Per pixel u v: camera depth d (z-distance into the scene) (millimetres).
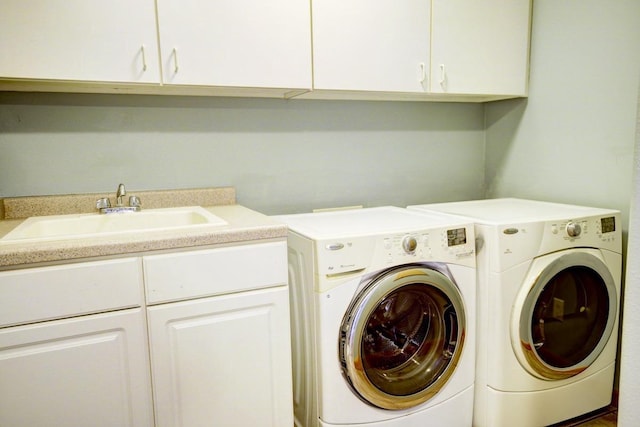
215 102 1994
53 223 1622
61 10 1415
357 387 1486
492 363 1693
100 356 1256
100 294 1235
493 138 2584
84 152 1800
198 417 1393
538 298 1692
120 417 1300
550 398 1790
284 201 2186
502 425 1721
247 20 1648
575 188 2117
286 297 1474
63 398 1228
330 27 1781
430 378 1639
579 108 2062
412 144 2463
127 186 1881
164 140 1922
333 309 1454
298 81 1752
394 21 1892
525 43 2223
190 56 1580
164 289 1305
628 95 1859
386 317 1635
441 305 1625
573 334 1870
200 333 1364
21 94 1690
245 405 1454
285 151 2158
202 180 2008
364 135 2334
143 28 1514
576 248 1756
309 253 1486
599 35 1953
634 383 722
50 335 1191
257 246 1414
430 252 1587
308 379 1597
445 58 2018
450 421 1704
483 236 1682
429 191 2543
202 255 1340
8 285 1140
